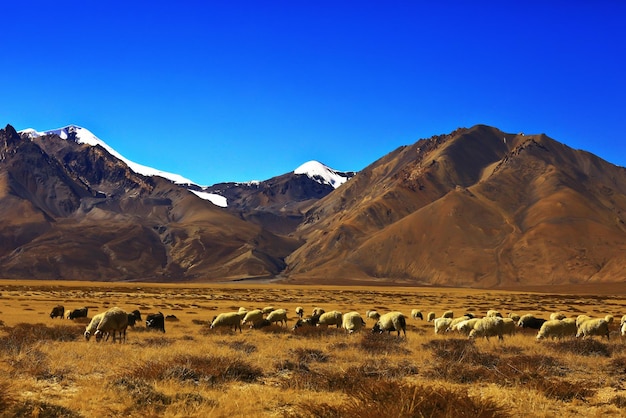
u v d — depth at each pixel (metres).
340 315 42.09
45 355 19.78
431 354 23.52
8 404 11.62
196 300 100.00
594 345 25.75
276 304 89.94
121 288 166.50
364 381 14.69
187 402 13.32
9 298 86.12
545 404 13.94
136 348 24.39
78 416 11.90
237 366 17.36
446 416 10.92
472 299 138.62
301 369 18.69
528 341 29.78
